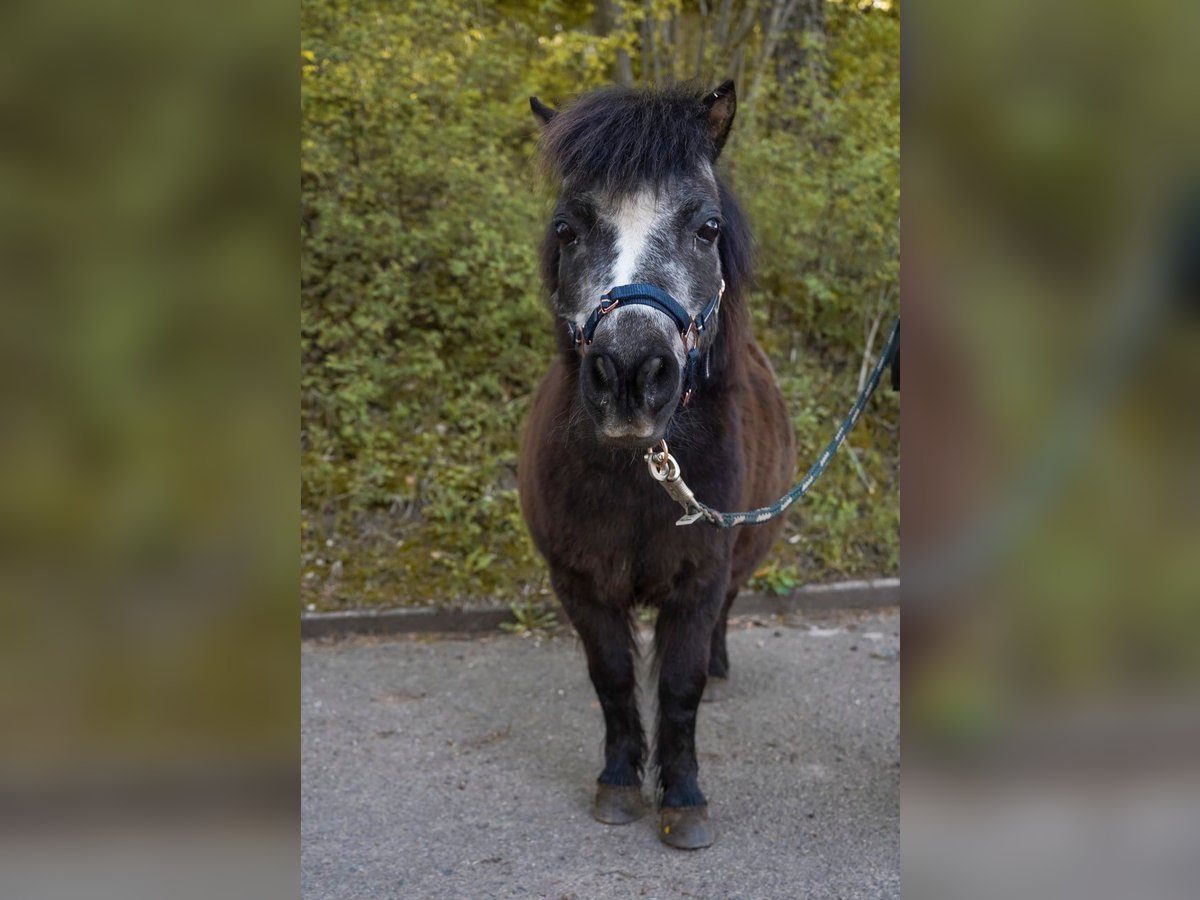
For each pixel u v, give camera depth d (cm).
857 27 719
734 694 414
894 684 427
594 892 270
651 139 233
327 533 513
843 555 546
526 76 679
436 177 616
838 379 619
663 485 249
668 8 695
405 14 642
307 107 604
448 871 281
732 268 272
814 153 668
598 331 222
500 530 521
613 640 299
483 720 392
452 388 573
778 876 278
